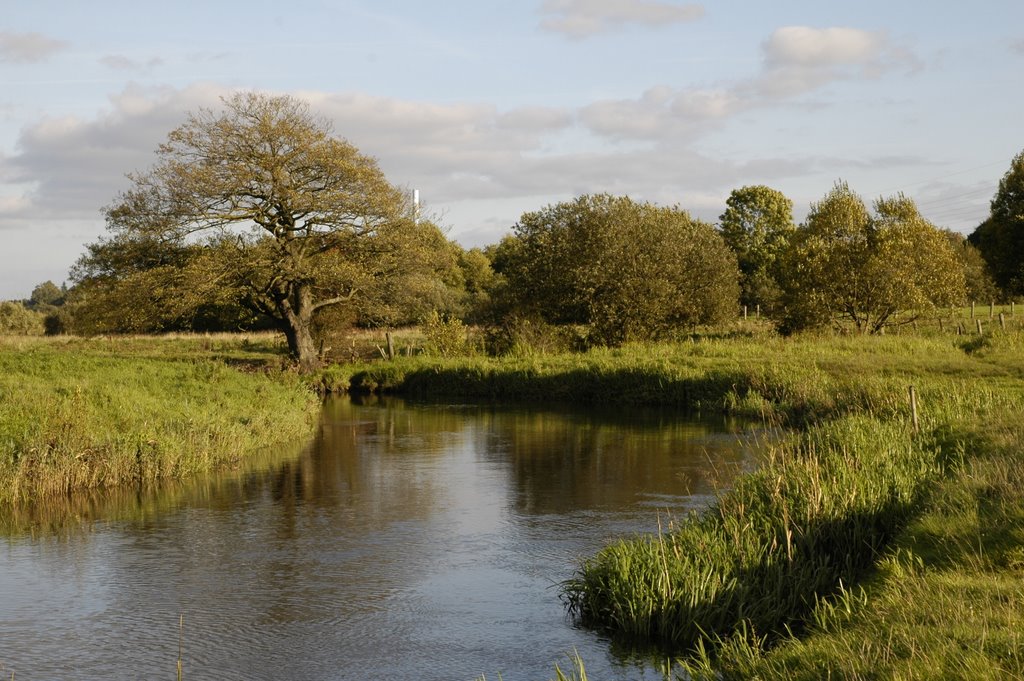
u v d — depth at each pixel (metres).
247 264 35.62
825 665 6.63
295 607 10.72
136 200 36.50
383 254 39.72
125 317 36.44
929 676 5.94
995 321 44.22
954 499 10.85
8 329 77.06
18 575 11.97
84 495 16.80
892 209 41.56
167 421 20.16
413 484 17.83
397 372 37.84
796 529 10.83
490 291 49.22
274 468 19.69
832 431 15.84
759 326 47.81
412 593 11.19
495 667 8.94
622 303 42.00
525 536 13.74
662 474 18.14
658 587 9.49
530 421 27.03
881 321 41.91
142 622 10.29
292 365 38.50
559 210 45.34
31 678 8.78
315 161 37.16
